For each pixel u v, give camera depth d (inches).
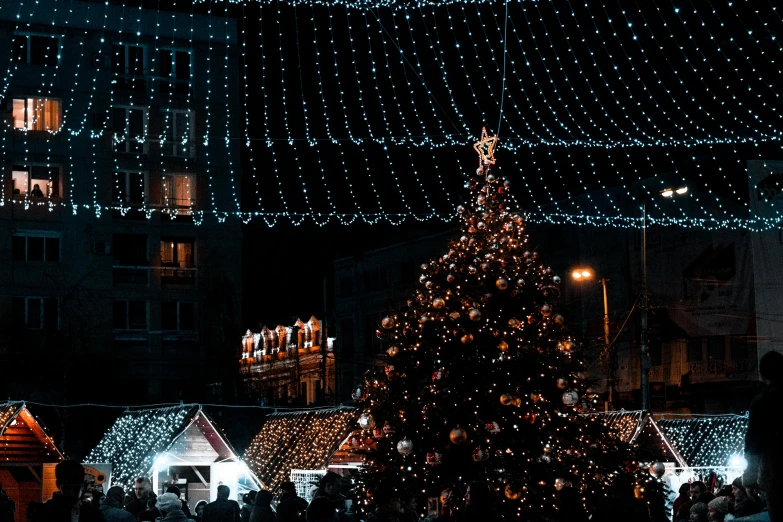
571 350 535.8
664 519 387.9
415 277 1893.5
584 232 1648.6
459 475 519.2
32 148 1595.7
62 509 259.8
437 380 523.5
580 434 527.2
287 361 2217.0
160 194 1678.2
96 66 1643.7
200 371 1668.3
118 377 1616.6
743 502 403.9
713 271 1493.6
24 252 1585.9
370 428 535.5
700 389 1497.3
